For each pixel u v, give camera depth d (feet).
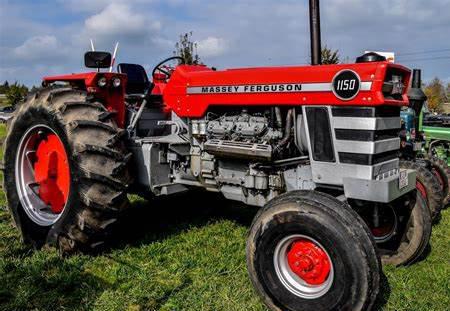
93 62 12.57
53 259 11.28
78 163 10.81
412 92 19.90
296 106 10.20
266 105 10.71
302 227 8.46
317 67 9.74
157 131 14.37
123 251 12.03
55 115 11.43
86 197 10.75
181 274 10.65
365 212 11.69
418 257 11.59
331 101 9.39
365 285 7.90
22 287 9.70
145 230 13.89
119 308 9.00
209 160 11.87
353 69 9.04
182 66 12.74
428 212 11.36
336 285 8.17
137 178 12.77
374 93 8.75
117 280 10.29
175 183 12.86
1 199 17.57
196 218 15.34
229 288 9.93
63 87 12.57
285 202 8.80
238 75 11.14
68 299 9.36
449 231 14.93
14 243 12.53
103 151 10.89
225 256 11.77
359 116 9.07
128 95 14.64
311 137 9.82
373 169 9.13
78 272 10.61
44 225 12.04
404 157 17.22
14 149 12.85
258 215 9.24
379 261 8.13
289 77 10.13
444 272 11.21
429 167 17.03
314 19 11.46
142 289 9.82
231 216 15.70
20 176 12.87
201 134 12.07
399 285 10.40
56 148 12.38
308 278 8.68
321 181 9.78
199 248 12.43
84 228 10.98
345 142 9.32
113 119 11.85
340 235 8.02
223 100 11.48
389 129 9.61
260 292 9.11
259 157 10.46
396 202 11.65
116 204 11.09
